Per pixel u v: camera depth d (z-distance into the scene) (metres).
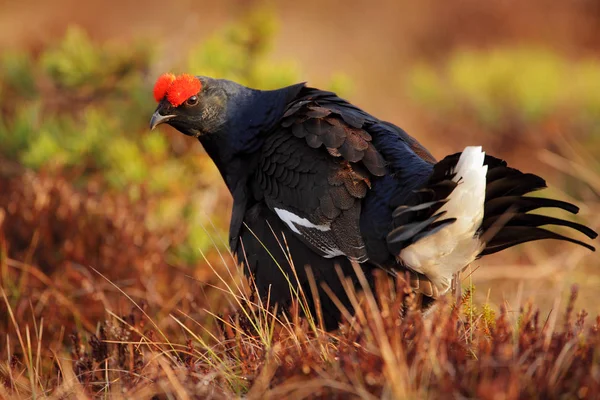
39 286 10.48
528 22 24.97
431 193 6.80
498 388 5.44
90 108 13.63
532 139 18.06
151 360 7.38
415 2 27.06
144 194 11.54
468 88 18.64
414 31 26.16
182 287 10.70
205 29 25.20
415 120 20.92
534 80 18.16
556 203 6.87
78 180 12.27
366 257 7.43
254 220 8.16
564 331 6.35
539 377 5.78
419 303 7.41
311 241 7.58
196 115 8.61
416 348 6.14
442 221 6.75
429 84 19.44
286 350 6.83
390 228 7.23
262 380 6.43
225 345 7.72
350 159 7.45
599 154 16.59
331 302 7.74
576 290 6.49
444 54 24.88
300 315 7.94
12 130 13.05
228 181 8.83
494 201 6.96
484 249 7.46
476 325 7.35
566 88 18.20
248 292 8.70
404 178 7.28
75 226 10.90
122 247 10.76
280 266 7.88
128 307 9.96
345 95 12.77
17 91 14.71
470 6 26.06
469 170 6.65
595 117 17.44
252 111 8.48
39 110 13.46
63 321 9.86
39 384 8.01
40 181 11.33
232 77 12.44
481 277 11.88
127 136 12.91
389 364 5.80
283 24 27.58
